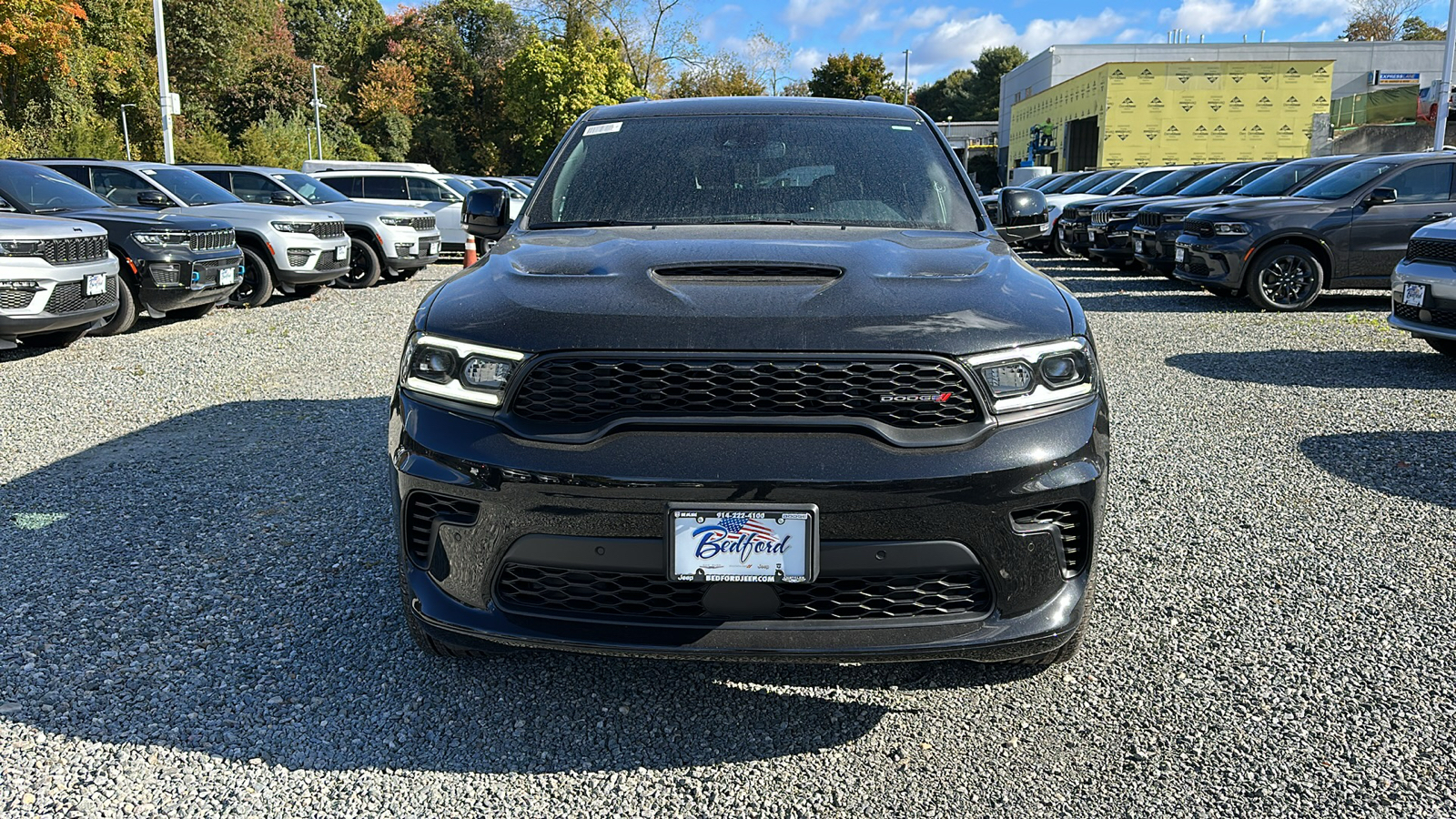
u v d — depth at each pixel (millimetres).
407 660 2668
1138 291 11562
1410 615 2930
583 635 2072
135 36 45094
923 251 2564
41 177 8789
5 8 30469
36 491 4074
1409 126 30656
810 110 3510
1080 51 50719
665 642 2041
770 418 2010
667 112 3539
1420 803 2062
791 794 2123
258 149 42281
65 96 36031
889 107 3623
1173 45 50719
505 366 2088
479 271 2518
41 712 2383
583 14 45250
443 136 62219
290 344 7949
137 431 5082
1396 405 5656
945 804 2082
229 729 2330
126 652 2691
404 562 2287
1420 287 6629
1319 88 34625
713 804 2086
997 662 2359
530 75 46281
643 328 2062
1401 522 3717
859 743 2312
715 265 2357
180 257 8508
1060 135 42406
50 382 6375
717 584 2018
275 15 59094
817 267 2352
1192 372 6688
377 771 2184
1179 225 11008
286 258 10477
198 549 3436
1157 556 3408
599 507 2002
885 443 2000
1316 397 5902
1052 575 2131
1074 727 2367
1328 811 2041
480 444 2078
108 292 7633
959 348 2041
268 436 4984
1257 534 3609
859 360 2014
